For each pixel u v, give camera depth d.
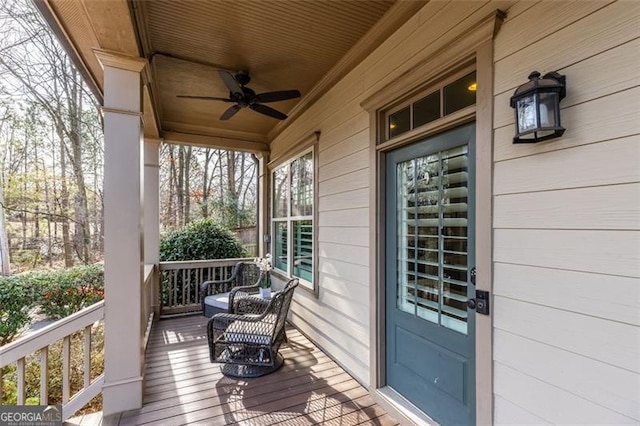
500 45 1.63
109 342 2.34
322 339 3.53
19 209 8.62
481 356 1.68
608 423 1.19
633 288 1.14
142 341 2.53
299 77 3.53
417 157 2.29
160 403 2.46
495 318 1.63
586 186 1.27
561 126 1.33
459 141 1.95
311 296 3.87
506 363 1.57
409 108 2.36
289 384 2.77
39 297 5.95
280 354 3.41
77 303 6.25
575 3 1.32
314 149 3.81
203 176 12.57
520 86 1.43
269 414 2.33
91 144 9.35
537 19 1.46
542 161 1.43
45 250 8.98
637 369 1.12
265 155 5.82
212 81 3.63
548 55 1.41
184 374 2.95
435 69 2.01
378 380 2.55
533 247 1.46
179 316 4.91
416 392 2.27
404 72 2.33
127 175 2.42
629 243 1.15
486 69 1.68
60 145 8.95
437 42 2.06
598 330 1.23
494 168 1.65
